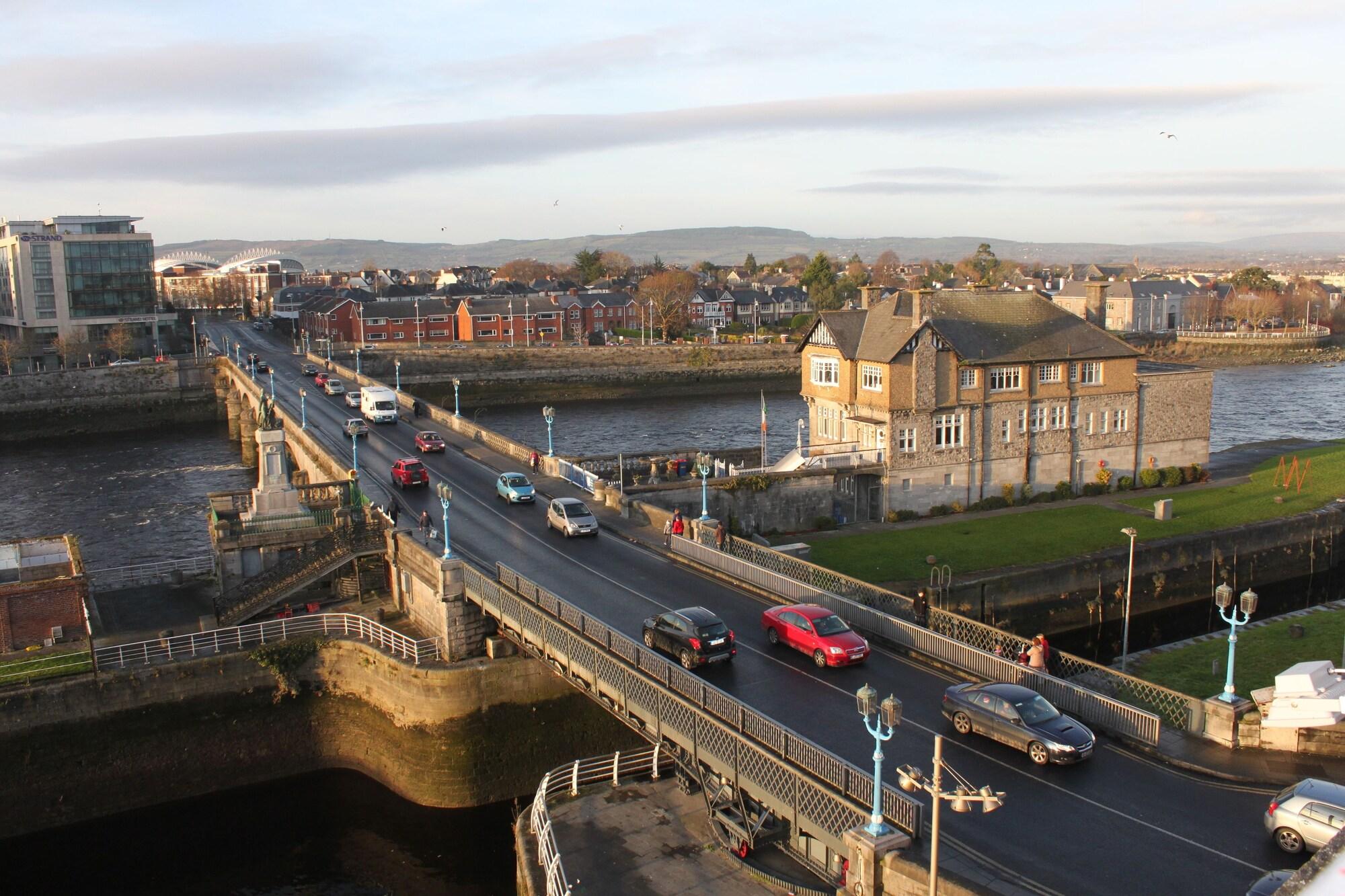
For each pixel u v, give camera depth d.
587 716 38.06
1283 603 56.66
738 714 25.23
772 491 58.78
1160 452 70.00
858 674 30.97
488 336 180.12
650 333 184.62
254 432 103.50
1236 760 25.84
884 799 21.81
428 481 58.94
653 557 44.50
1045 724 25.69
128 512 79.94
